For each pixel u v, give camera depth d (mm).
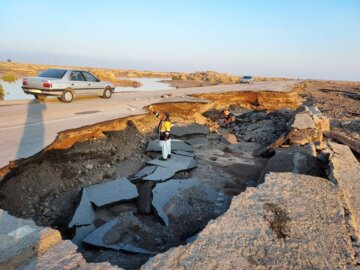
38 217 6168
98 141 9391
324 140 12367
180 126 13273
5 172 6102
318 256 3629
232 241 3811
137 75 81188
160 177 8133
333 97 37500
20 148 6969
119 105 13609
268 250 3688
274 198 4902
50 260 3350
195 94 19781
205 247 3670
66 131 8398
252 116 18188
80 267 3256
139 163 9523
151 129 12117
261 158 11367
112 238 5273
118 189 7227
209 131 14484
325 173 7465
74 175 7656
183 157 9984
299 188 5273
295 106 22844
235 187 8305
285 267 3420
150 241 5469
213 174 9094
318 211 4586
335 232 4105
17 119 9750
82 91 14234
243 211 4492
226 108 20734
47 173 7078
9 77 31062
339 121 19391
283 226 4188
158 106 14328
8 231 3770
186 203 6711
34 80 12961
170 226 6039
